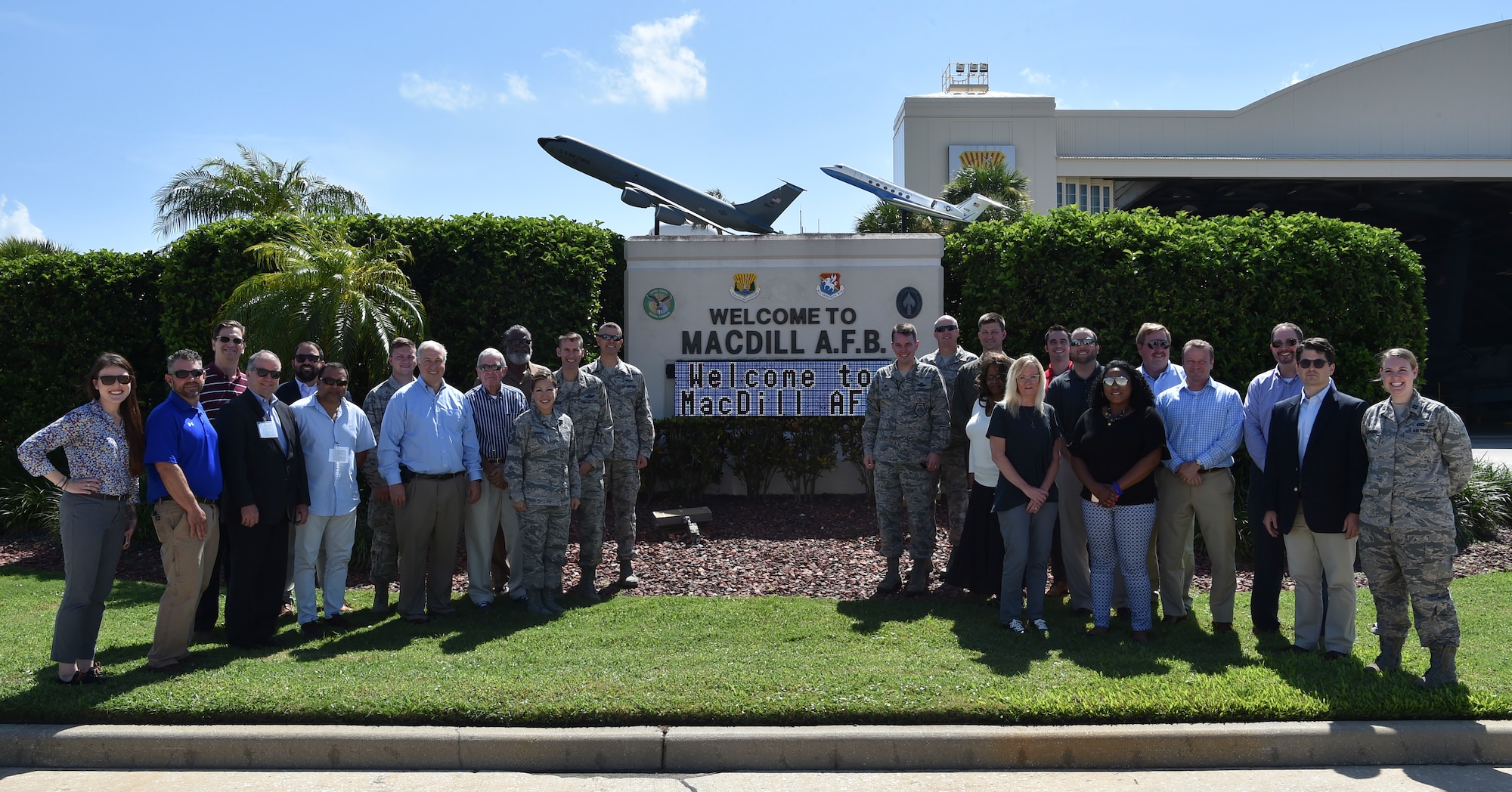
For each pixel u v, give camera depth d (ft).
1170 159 121.08
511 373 24.67
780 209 47.98
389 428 20.71
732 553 27.53
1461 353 145.69
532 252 33.40
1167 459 19.42
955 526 23.93
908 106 128.06
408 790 12.98
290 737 13.85
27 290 36.14
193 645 19.24
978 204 64.69
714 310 35.55
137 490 17.15
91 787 13.05
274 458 18.88
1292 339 19.21
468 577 22.94
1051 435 19.60
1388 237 31.68
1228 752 13.79
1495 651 17.54
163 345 37.37
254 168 79.56
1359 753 13.83
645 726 14.24
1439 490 15.66
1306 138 126.31
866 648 18.07
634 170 48.62
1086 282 31.96
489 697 14.97
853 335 35.37
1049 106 127.13
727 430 33.96
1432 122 124.16
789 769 13.73
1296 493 17.98
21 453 15.85
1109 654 17.61
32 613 21.66
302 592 20.02
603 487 23.13
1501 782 13.08
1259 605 19.29
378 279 30.83
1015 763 13.74
